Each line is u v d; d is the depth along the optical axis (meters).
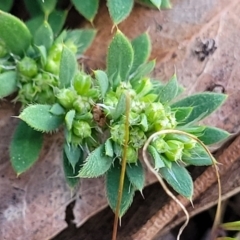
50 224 0.07
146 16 0.08
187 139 0.07
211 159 0.07
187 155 0.07
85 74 0.07
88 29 0.08
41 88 0.07
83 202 0.08
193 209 0.08
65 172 0.07
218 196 0.08
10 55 0.07
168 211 0.08
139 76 0.07
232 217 0.09
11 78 0.07
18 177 0.07
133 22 0.08
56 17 0.08
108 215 0.08
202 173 0.08
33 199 0.07
